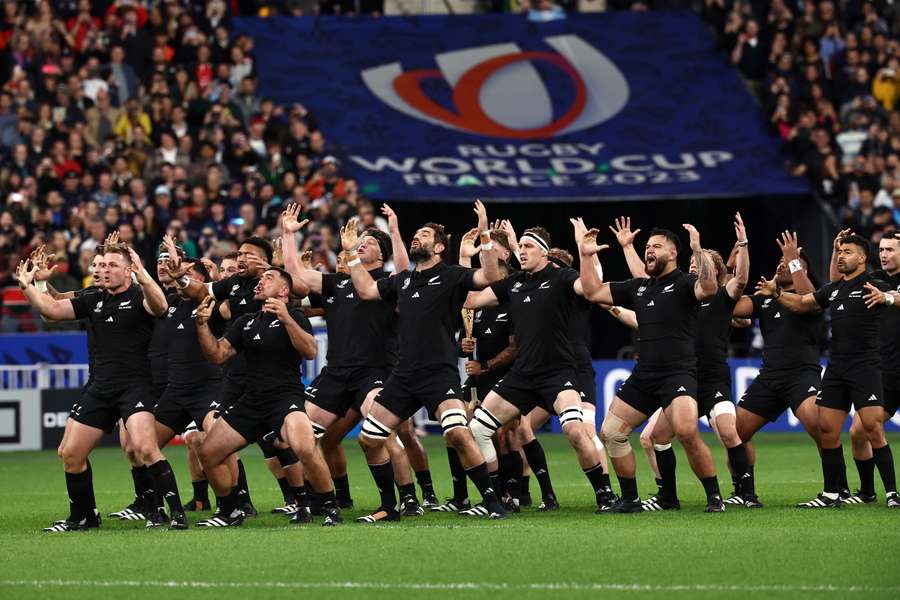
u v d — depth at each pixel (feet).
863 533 110.73
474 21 335.06
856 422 135.03
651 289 128.67
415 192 277.44
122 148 272.10
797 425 259.39
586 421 128.88
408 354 123.85
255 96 295.89
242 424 121.70
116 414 123.85
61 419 233.35
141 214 246.06
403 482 132.77
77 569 97.09
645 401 129.08
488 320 142.82
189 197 260.01
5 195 261.24
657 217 314.76
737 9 327.06
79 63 296.92
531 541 107.34
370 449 125.39
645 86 313.94
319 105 305.73
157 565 98.17
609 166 287.89
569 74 318.04
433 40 329.11
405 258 135.23
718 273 139.23
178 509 121.80
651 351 128.16
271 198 259.80
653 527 116.06
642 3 346.33
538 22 333.62
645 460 199.93
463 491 136.56
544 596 84.84
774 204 299.99
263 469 195.42
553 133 299.58
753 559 97.71
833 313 134.10
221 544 108.27
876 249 272.10
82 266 238.89
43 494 163.22
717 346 135.85
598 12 335.67
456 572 93.50
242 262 136.67
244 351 122.62
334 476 138.10
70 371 235.81
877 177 288.30
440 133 298.56
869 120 303.27
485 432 130.31
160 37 297.33
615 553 100.78
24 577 94.07
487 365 142.61
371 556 100.68
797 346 137.59
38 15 297.12
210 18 314.35
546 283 127.65
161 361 140.46
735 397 248.52
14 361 237.66
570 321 138.62
